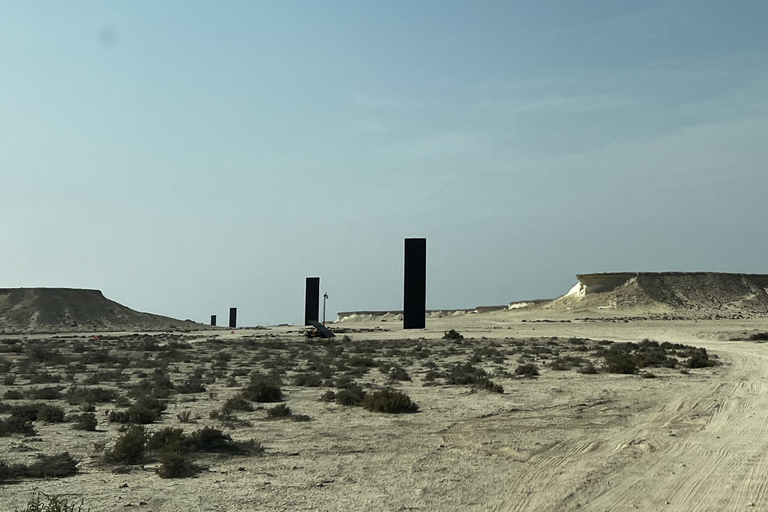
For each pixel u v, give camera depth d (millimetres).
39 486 14586
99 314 162750
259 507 13250
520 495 14281
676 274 197250
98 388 31219
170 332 134875
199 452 18375
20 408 24219
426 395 31016
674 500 13883
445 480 15602
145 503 13375
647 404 28359
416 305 111438
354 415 25281
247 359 57062
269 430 22078
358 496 14148
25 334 122750
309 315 124312
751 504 13500
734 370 43875
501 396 30656
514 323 139250
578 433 21734
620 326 123188
